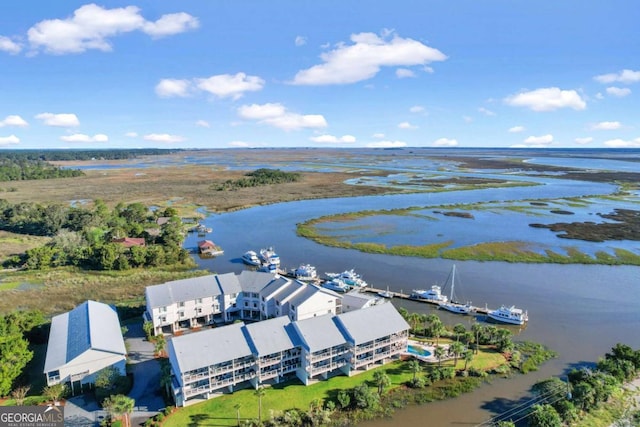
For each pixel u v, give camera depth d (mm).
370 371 64812
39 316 74875
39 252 114250
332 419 54344
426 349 71250
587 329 79938
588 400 55031
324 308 78000
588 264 119438
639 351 65000
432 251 130875
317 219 177125
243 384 60938
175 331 77125
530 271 114250
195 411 54906
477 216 181625
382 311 68812
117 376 58969
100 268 114688
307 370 60312
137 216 170500
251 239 148625
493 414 55250
